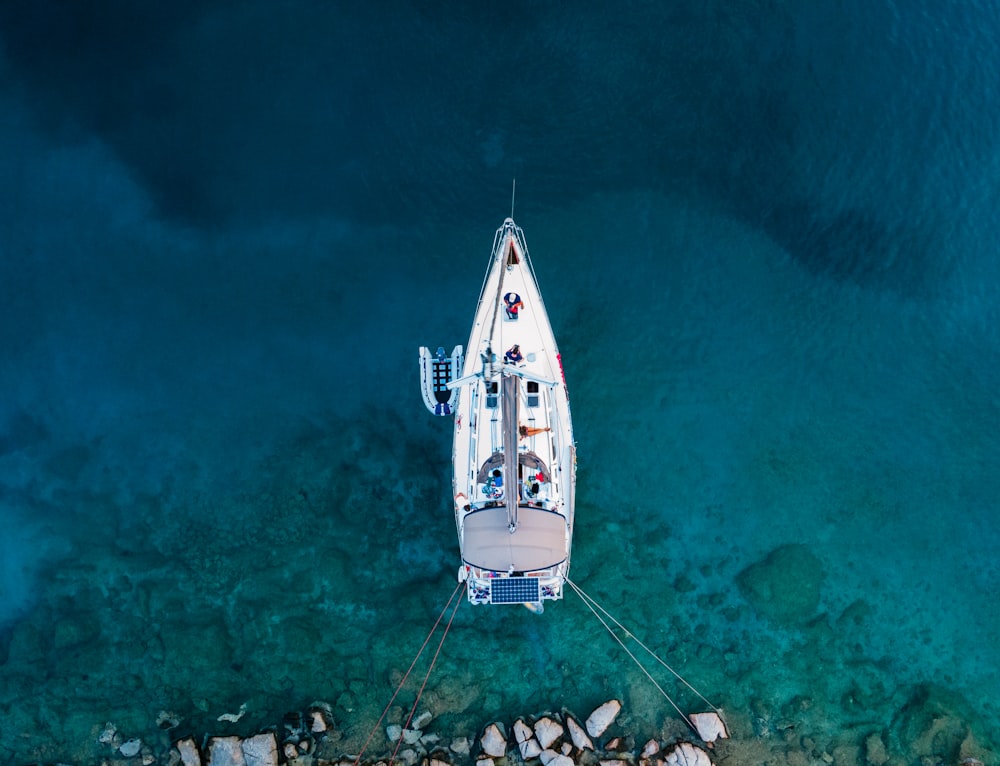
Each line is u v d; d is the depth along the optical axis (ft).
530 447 75.66
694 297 93.71
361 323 93.61
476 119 95.50
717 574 89.76
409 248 94.32
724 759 84.17
